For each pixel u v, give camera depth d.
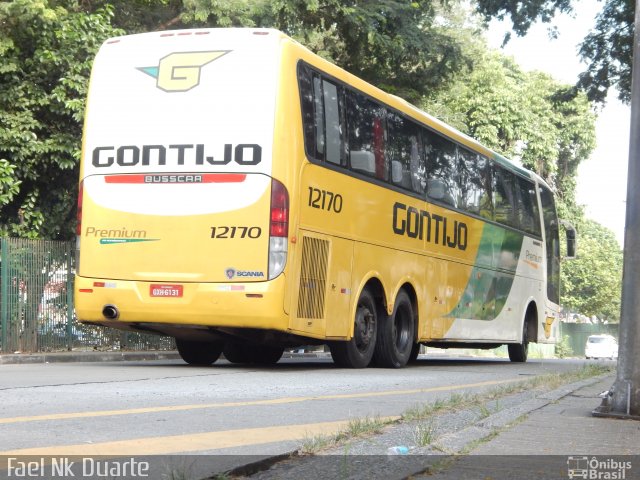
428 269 19.41
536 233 26.47
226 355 20.72
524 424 8.23
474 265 21.84
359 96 16.84
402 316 18.41
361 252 16.69
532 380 13.32
